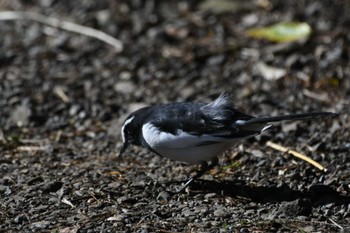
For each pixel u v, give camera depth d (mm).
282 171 10234
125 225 8477
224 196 9398
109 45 15891
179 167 10555
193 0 17562
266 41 15562
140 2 17469
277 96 13469
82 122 12812
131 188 9664
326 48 14883
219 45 15578
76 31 16344
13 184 9820
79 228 8367
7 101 13414
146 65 14969
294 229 8305
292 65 14406
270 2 17000
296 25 15414
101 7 17375
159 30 16234
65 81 14312
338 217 8664
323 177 9914
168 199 9336
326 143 11234
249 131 8758
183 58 15133
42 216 8789
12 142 11688
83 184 9766
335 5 16406
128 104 13391
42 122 12789
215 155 9242
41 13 17188
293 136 11602
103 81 14336
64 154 11242
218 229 8320
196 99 13469
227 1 17250
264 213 8828
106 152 11391
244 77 14227
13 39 16219
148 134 9188
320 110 12789
